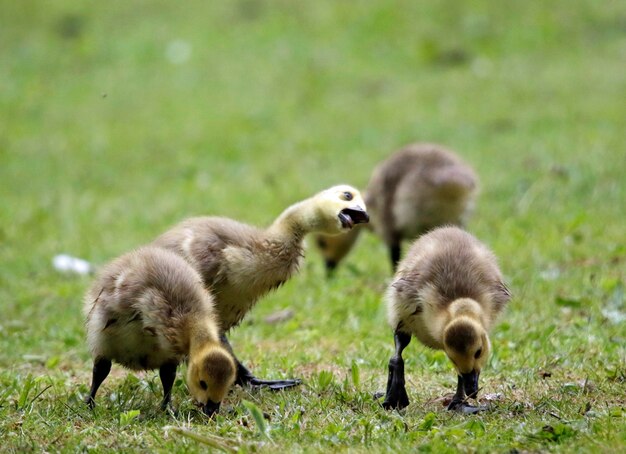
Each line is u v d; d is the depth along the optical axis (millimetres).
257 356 10773
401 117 25203
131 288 8359
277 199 19469
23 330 12203
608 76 26547
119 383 9773
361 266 15117
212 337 8242
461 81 27562
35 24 34406
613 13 30891
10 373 10258
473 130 23234
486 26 30734
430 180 13992
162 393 9281
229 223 9789
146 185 21594
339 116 25938
